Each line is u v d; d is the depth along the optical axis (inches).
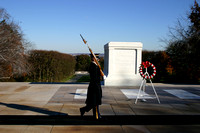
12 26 492.7
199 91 298.8
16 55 486.0
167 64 576.1
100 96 165.0
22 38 515.8
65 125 154.5
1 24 469.7
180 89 315.9
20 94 265.3
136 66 345.4
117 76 343.9
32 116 173.9
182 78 544.7
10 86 331.6
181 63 533.3
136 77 344.5
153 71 228.7
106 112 185.0
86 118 172.1
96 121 164.7
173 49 554.3
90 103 161.5
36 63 601.3
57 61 650.2
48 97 248.2
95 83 163.6
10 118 168.6
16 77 573.0
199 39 494.9
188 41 523.5
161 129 147.4
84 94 268.2
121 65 345.4
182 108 201.3
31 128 147.1
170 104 217.0
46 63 614.2
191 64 510.9
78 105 208.4
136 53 344.5
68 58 856.3
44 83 373.1
